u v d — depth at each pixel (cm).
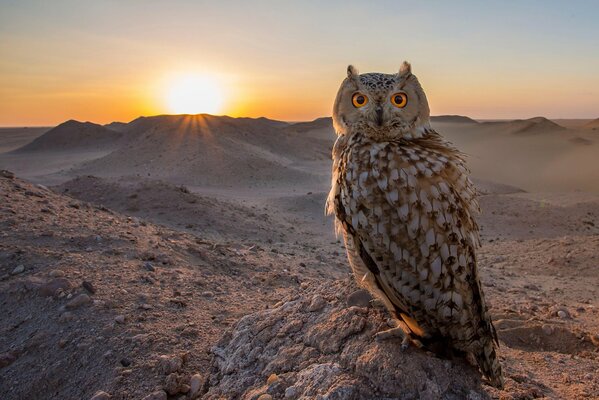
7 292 86
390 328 58
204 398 60
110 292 87
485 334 48
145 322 78
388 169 46
